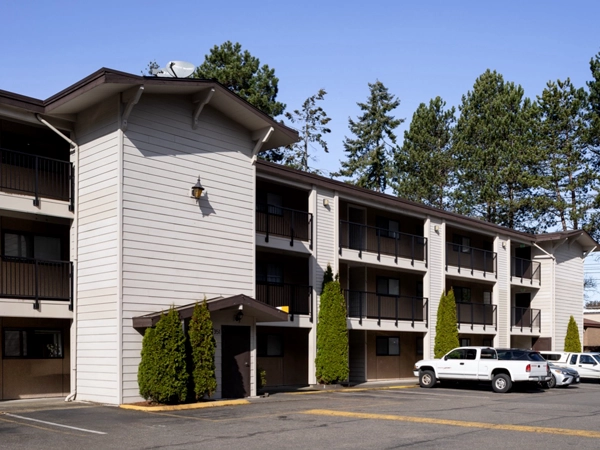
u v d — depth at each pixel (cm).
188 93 2106
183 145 2094
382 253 3109
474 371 2603
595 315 6000
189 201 2091
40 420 1538
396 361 3381
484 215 5628
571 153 5116
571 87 5178
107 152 1950
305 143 6369
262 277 2714
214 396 2052
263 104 4991
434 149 5800
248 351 2194
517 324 4097
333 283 2669
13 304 1844
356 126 6706
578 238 4403
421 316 3347
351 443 1269
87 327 1945
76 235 2008
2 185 1952
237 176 2261
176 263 2027
